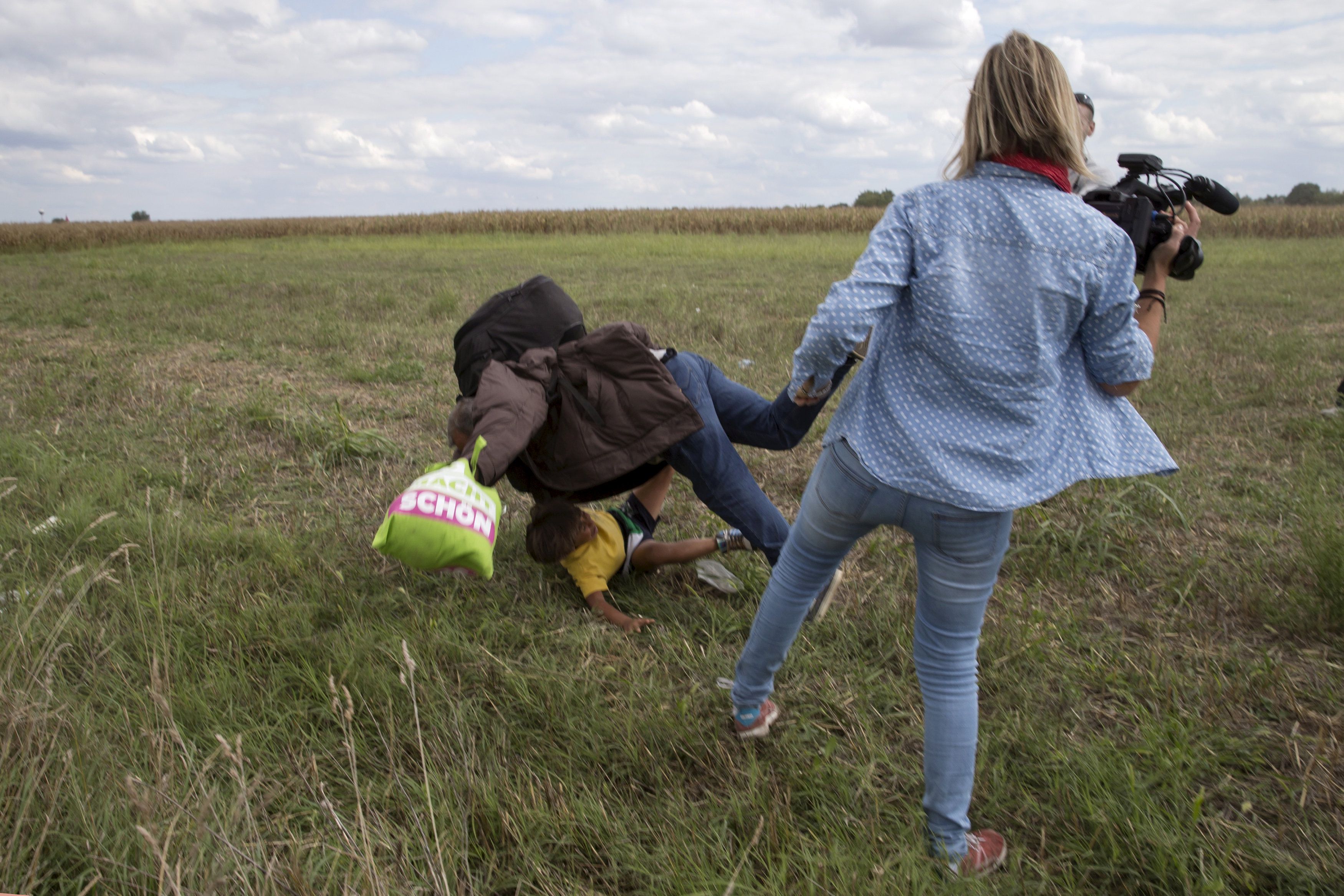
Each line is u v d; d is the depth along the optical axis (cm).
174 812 181
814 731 251
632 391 285
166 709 195
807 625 305
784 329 922
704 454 297
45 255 2658
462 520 248
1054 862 204
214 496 426
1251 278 1516
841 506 194
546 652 292
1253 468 469
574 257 2319
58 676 243
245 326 944
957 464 178
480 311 322
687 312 1047
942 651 194
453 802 212
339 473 465
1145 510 410
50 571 324
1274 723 256
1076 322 178
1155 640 304
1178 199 236
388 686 254
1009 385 176
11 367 709
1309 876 194
